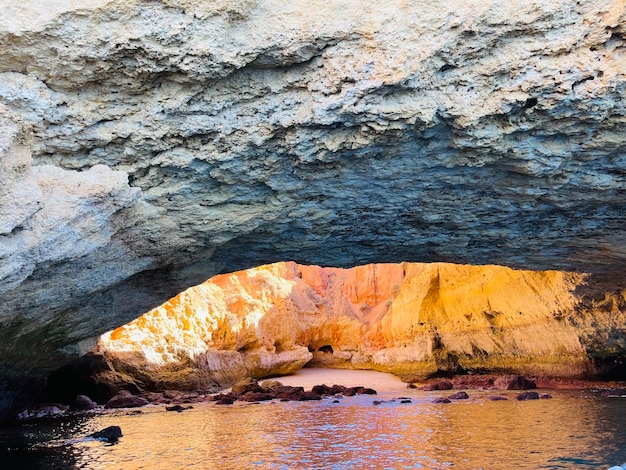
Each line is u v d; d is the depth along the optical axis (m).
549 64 6.88
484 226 10.09
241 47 6.82
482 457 8.16
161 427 12.67
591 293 14.73
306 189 8.61
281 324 26.36
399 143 7.77
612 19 6.58
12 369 11.13
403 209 9.41
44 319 9.02
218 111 7.39
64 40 6.54
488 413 12.63
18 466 8.62
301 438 10.53
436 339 22.25
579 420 10.87
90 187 6.98
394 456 8.55
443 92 7.17
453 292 20.86
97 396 18.75
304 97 7.31
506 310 18.44
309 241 10.14
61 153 7.37
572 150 7.82
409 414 13.24
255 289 26.38
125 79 6.98
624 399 13.48
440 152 7.99
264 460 8.65
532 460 7.83
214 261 10.71
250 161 7.93
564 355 17.11
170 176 8.04
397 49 6.83
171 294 11.12
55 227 6.69
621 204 9.19
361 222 9.80
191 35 6.67
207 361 21.66
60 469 8.36
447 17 6.73
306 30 6.80
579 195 8.85
